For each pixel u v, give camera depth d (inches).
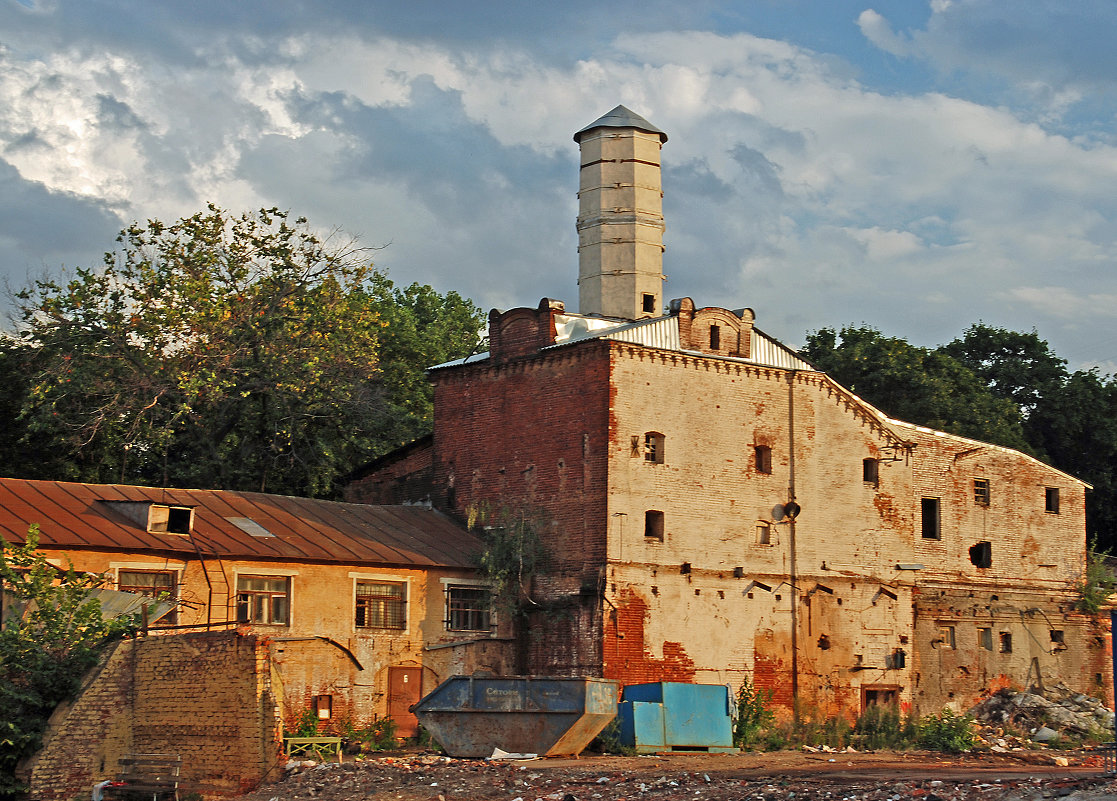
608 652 1462.8
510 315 1654.8
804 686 1612.9
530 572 1552.7
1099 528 2645.2
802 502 1660.9
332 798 1013.2
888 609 1722.4
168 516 1369.3
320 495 1991.9
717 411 1606.8
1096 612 1958.7
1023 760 1364.4
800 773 1109.1
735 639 1567.4
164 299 1814.7
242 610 1365.7
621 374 1531.7
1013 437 2440.9
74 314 1830.7
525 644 1536.7
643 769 1147.3
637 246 1702.8
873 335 2605.8
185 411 1768.0
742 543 1596.9
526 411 1611.7
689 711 1370.6
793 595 1628.9
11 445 1871.3
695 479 1571.1
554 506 1553.9
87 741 1089.4
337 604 1422.2
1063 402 2630.4
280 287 1893.5
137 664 1141.7
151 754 1117.7
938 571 1797.5
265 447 1959.9
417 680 1462.8
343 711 1402.6
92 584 1217.4
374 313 2018.9
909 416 2389.3
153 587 1314.0
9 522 1269.7
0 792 1041.5
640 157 1727.4
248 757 1072.8
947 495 1833.2
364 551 1461.6
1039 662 1887.3
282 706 1354.6
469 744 1274.6
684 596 1535.4
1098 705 1831.9
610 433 1509.6
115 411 1787.6
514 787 1041.5
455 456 1694.1
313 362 1847.9
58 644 1110.4
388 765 1160.2
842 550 1689.2
